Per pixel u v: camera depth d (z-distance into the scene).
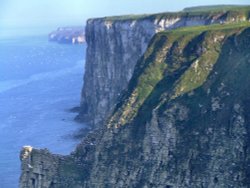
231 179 198.62
